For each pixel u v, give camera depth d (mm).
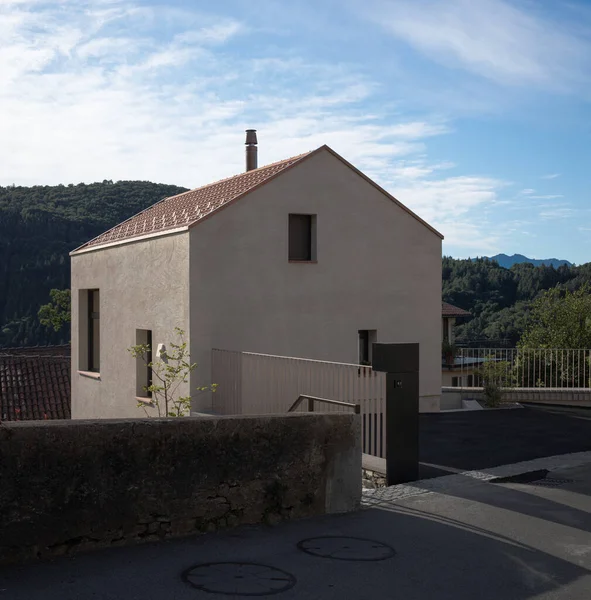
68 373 23250
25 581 5145
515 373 17281
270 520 6828
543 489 8461
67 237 76188
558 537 6562
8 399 21594
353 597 5055
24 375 22797
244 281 13945
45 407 21562
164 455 6207
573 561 5910
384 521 7004
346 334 15039
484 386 16578
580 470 9586
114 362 16641
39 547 5586
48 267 72562
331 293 14875
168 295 14180
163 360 13094
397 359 8688
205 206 14781
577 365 17156
